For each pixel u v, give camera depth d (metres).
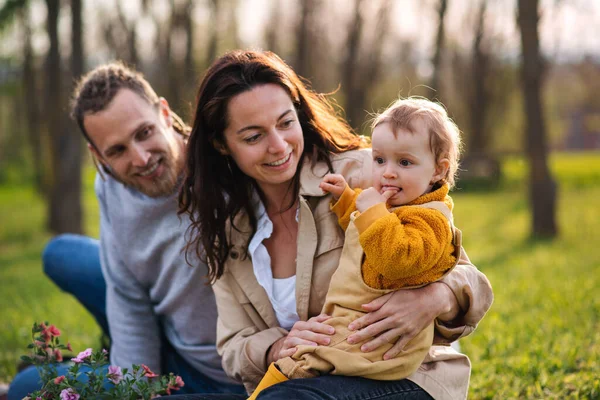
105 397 2.48
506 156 23.14
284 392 2.16
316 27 22.59
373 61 24.00
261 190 2.71
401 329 2.26
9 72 18.81
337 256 2.55
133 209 3.14
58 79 13.07
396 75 25.69
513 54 25.66
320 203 2.61
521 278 6.98
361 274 2.33
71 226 13.02
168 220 3.09
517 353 4.09
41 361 2.77
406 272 2.19
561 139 47.91
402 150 2.27
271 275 2.70
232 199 2.70
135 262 3.18
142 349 3.26
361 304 2.32
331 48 23.94
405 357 2.28
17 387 3.30
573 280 6.49
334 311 2.38
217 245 2.74
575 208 14.92
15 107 26.97
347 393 2.19
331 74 24.08
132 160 3.03
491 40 26.19
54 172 13.21
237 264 2.74
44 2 12.91
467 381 2.48
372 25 23.80
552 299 5.60
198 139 2.63
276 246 2.72
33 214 19.11
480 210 16.47
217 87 2.49
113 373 2.57
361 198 2.30
